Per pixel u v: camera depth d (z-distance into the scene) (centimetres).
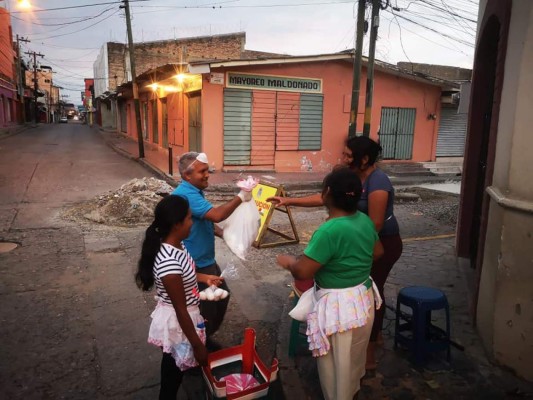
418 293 335
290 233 777
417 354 328
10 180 1177
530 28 284
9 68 3447
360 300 231
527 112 288
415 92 1620
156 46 2945
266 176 1311
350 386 238
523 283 297
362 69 1502
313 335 237
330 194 230
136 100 1648
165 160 1633
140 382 334
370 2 998
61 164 1508
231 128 1336
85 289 502
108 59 3600
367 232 233
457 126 1739
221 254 642
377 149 289
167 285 241
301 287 340
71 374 342
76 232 729
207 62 1225
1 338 391
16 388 322
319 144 1481
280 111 1394
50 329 409
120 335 402
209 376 251
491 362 328
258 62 1291
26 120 4625
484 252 361
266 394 245
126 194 882
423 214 941
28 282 518
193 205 297
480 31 529
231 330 412
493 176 350
